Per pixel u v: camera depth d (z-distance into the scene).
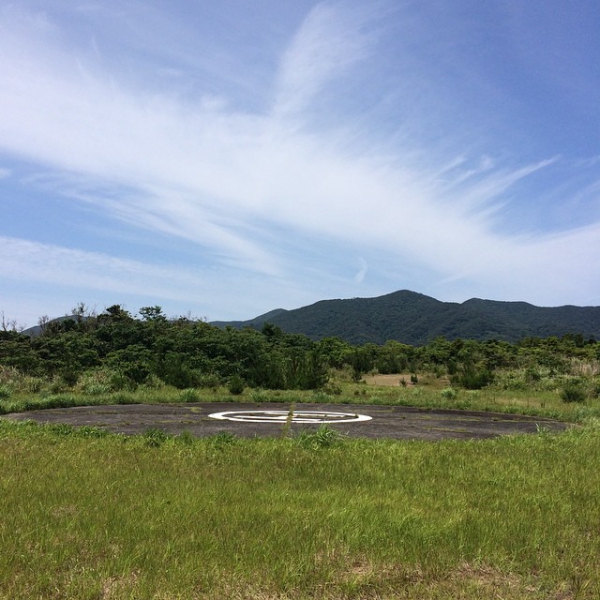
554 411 16.48
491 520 5.09
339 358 41.56
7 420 12.16
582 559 4.28
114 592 3.50
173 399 18.38
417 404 18.70
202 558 3.99
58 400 16.59
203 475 6.70
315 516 5.01
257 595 3.56
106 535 4.40
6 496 5.50
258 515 4.99
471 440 10.33
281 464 7.54
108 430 11.56
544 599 3.66
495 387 26.47
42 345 30.81
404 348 55.25
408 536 4.57
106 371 24.62
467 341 58.84
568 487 6.57
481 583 3.86
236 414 15.09
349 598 3.61
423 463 7.81
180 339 29.66
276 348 36.31
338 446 9.05
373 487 6.34
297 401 19.20
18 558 3.90
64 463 7.24
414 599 3.60
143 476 6.54
